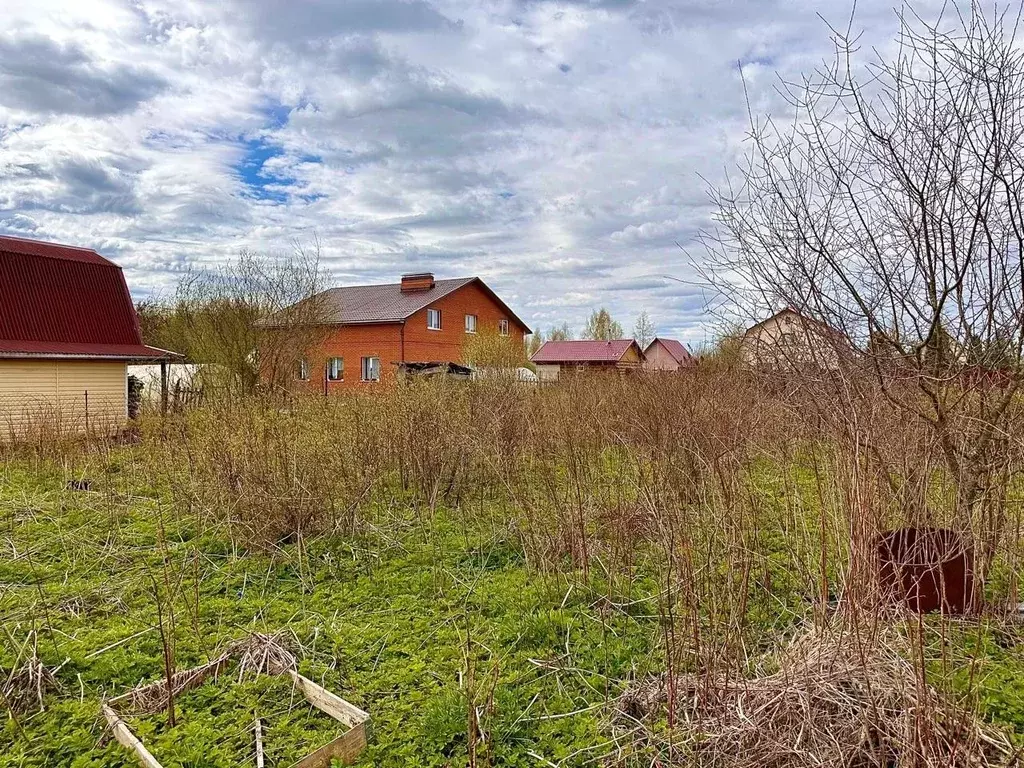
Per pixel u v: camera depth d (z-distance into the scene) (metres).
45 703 2.91
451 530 5.48
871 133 3.47
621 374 11.63
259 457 5.43
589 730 2.68
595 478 5.31
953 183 3.32
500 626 3.61
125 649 3.42
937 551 3.02
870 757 2.17
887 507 3.28
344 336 24.75
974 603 3.19
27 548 5.10
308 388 13.05
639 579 4.12
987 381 3.52
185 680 3.03
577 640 3.45
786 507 4.31
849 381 3.36
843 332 3.60
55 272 13.36
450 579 4.41
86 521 5.80
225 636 3.59
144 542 5.23
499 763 2.52
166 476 6.72
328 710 2.83
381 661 3.31
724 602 3.30
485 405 7.29
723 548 3.58
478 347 22.73
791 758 2.25
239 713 2.80
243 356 15.34
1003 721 2.56
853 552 2.67
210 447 5.89
